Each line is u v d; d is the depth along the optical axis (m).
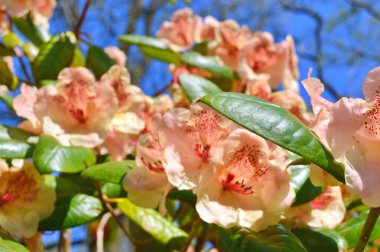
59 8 1.81
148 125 0.72
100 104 0.61
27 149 0.61
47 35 0.86
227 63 0.87
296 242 0.47
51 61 0.74
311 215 0.57
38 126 0.63
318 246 0.55
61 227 0.58
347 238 0.57
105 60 0.78
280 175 0.47
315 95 0.44
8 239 0.54
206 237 0.75
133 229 0.76
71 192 0.60
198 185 0.46
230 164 0.47
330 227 0.57
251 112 0.42
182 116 0.48
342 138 0.41
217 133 0.48
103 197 0.61
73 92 0.61
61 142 0.60
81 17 0.81
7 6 0.80
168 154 0.47
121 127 0.64
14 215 0.55
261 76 0.81
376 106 0.41
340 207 0.57
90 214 0.59
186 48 0.92
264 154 0.47
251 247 0.45
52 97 0.61
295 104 0.72
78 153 0.59
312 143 0.42
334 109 0.41
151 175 0.52
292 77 0.85
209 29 0.94
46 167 0.56
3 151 0.59
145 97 0.71
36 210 0.56
